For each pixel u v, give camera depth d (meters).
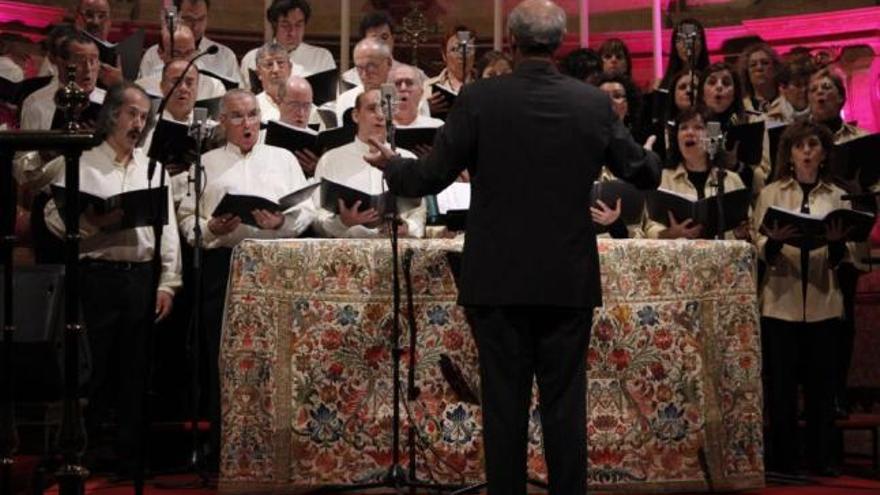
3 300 6.40
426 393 8.12
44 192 9.86
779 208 9.22
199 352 9.99
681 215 9.07
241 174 9.73
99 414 9.42
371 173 9.76
